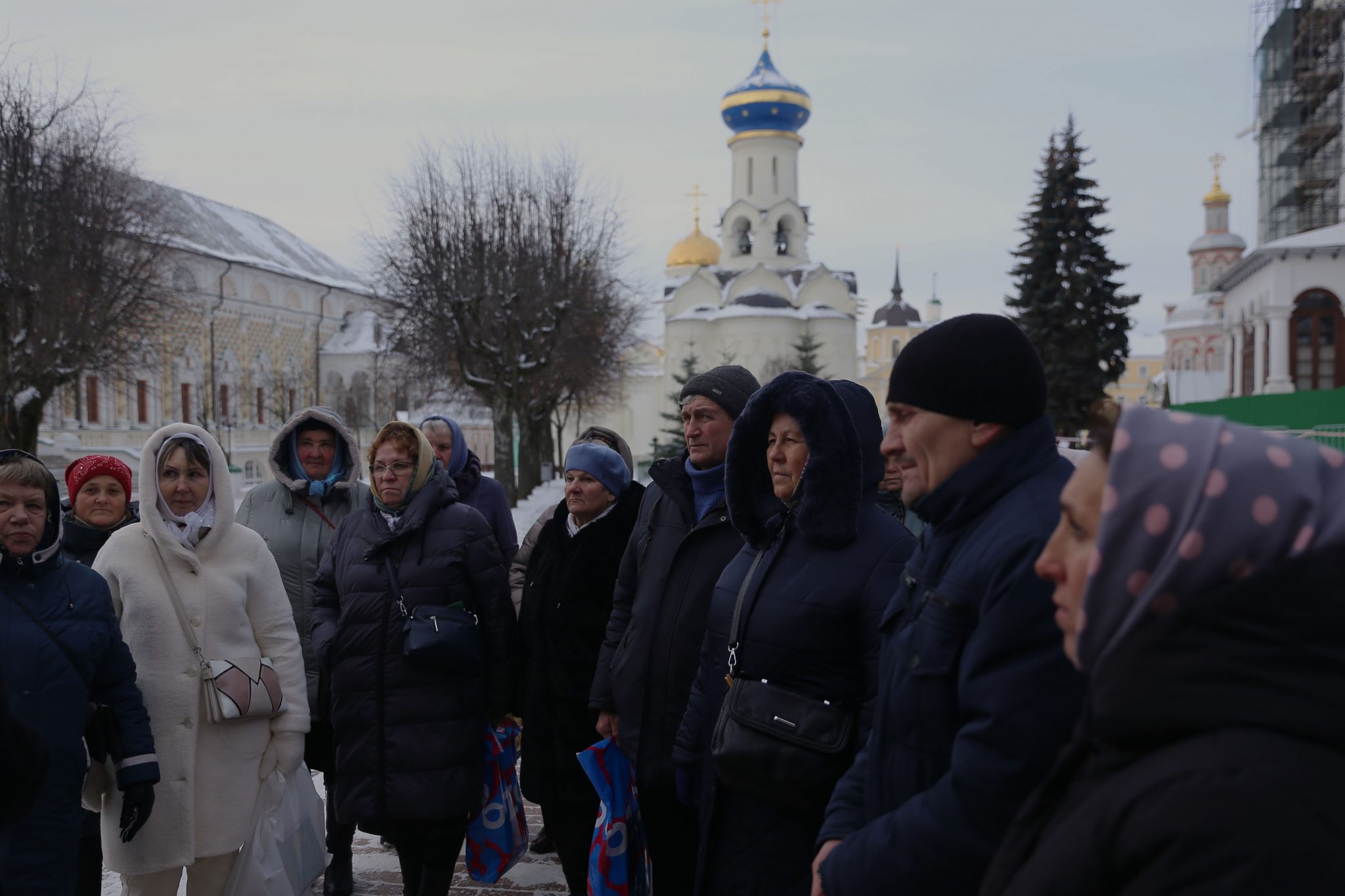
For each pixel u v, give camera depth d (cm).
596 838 331
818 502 254
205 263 4619
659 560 346
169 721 333
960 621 178
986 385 185
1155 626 104
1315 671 97
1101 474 126
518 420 2584
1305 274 3019
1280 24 3581
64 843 289
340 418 465
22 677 284
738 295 5816
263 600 363
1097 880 104
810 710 244
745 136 6162
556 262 2558
